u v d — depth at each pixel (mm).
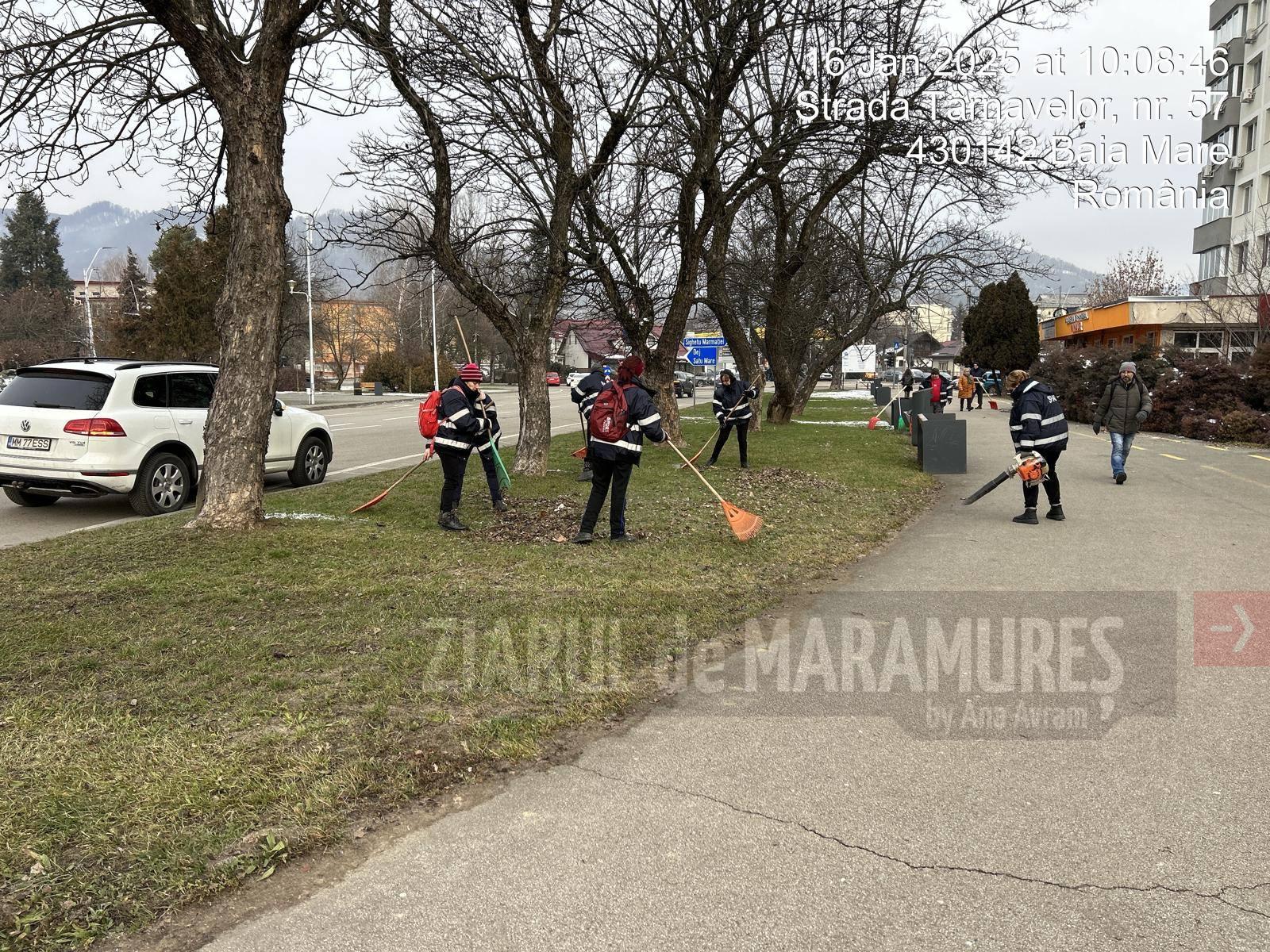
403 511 9539
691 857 3027
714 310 21844
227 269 7988
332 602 5910
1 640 5027
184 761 3619
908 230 25141
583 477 12148
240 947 2578
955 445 14336
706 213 15094
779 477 13070
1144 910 2707
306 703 4242
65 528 9430
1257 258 28188
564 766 3732
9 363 46156
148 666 4680
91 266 39531
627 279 15633
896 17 13289
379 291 64250
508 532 8445
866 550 8273
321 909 2754
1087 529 9180
